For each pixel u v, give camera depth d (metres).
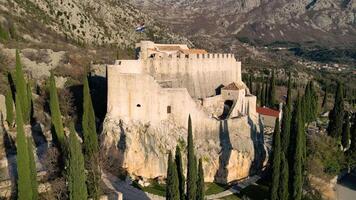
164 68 88.31
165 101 77.25
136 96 75.94
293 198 67.75
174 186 53.38
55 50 114.75
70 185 48.31
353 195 86.38
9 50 99.38
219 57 99.38
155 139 75.62
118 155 72.94
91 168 58.19
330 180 89.69
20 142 48.75
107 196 58.34
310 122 118.44
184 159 75.50
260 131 94.69
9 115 73.56
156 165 74.38
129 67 83.44
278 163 66.88
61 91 91.19
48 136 76.88
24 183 49.03
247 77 167.25
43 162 64.12
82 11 187.75
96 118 88.00
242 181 81.94
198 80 93.00
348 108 150.88
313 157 90.81
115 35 188.50
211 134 81.50
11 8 146.50
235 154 81.69
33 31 139.12
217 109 90.50
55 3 172.50
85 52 129.25
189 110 78.81
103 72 110.44
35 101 87.25
